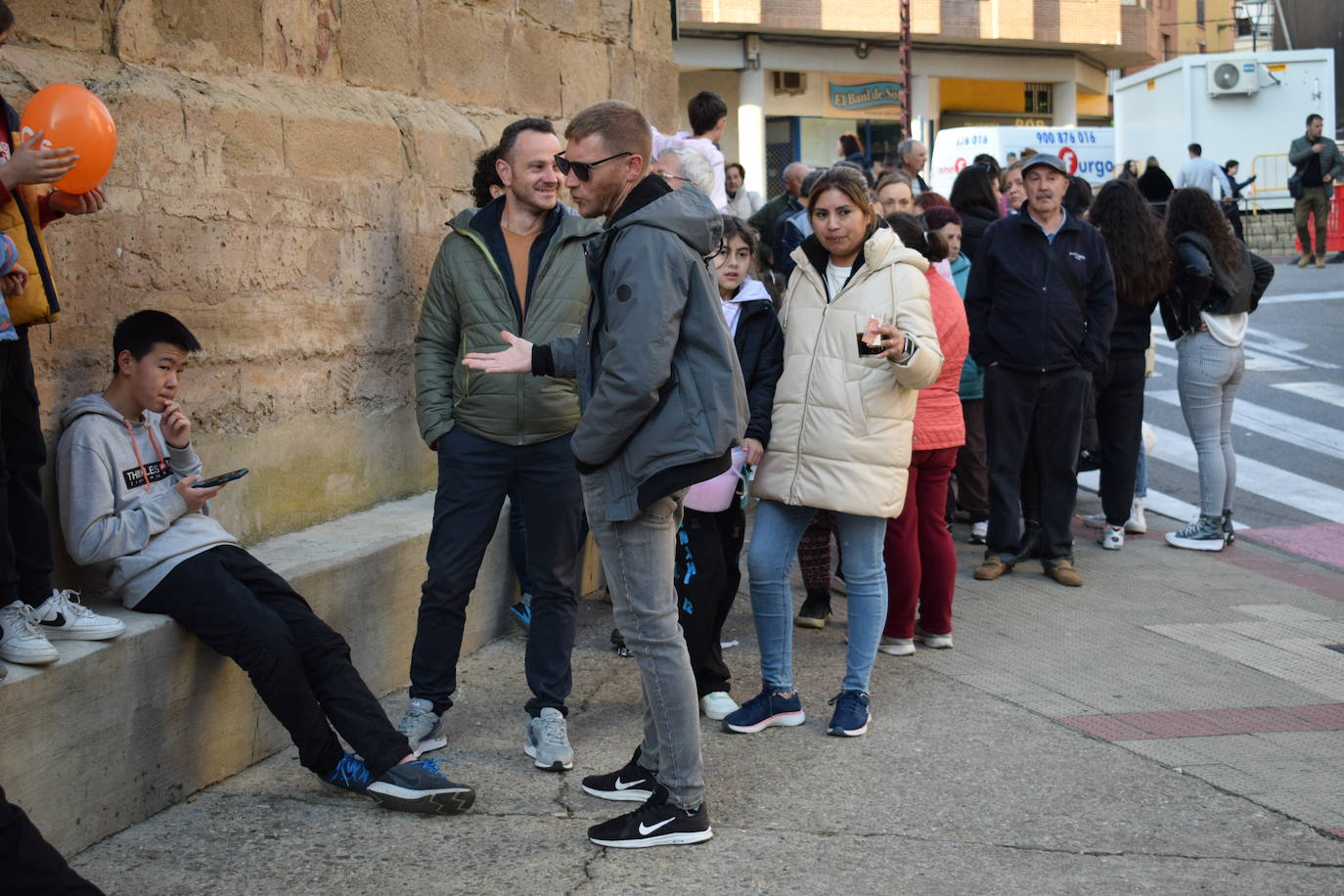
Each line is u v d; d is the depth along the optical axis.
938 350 4.89
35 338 4.13
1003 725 5.07
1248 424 11.63
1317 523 9.09
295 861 3.81
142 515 4.12
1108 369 7.84
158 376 4.19
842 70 31.16
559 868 3.81
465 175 6.43
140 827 4.00
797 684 5.55
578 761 4.66
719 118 8.88
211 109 4.83
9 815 2.98
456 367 4.86
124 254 4.46
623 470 3.82
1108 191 7.73
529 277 4.87
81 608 3.88
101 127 3.73
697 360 3.78
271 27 5.31
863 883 3.73
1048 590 7.19
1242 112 24.95
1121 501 8.09
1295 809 4.30
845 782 4.49
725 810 4.25
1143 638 6.36
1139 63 36.41
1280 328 15.43
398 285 5.97
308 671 4.26
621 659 5.79
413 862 3.83
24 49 4.27
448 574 4.73
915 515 5.86
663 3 8.53
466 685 5.44
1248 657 6.11
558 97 7.38
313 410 5.45
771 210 8.80
